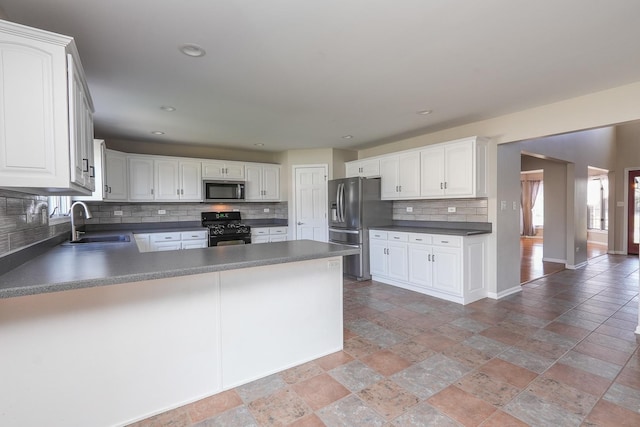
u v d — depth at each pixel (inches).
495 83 111.8
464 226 170.4
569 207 231.8
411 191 179.9
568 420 70.2
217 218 227.3
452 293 152.8
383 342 110.2
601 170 286.2
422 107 137.4
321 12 70.0
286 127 168.6
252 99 124.9
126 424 71.1
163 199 197.5
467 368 92.5
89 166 86.6
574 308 143.4
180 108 134.8
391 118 153.3
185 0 65.1
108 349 69.2
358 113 144.9
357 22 74.2
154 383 74.3
